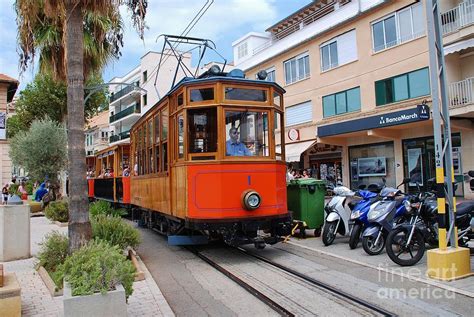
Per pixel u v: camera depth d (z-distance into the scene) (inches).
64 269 199.8
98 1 298.0
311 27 1024.9
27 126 1184.8
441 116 275.7
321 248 369.4
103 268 180.5
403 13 796.6
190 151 330.0
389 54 817.5
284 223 350.9
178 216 346.3
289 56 1096.8
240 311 211.6
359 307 207.5
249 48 1432.1
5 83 1014.4
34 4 327.0
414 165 790.5
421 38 757.3
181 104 344.2
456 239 260.1
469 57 714.8
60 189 922.1
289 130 1051.3
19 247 359.6
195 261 337.1
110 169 797.9
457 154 730.8
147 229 548.7
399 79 800.3
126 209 654.5
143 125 489.4
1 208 355.6
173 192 362.3
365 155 906.1
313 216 425.4
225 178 317.1
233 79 326.3
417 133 782.5
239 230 328.8
